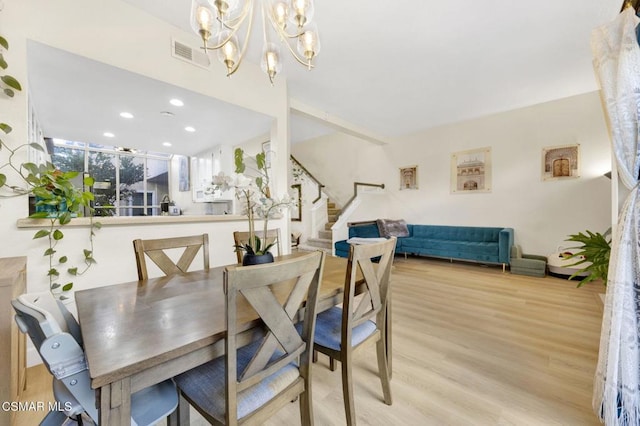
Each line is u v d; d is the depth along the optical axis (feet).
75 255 6.41
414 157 19.74
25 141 5.72
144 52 7.37
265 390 3.26
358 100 13.58
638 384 3.79
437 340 7.20
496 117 16.08
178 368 2.70
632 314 3.90
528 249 15.28
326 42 8.68
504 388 5.27
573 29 8.13
